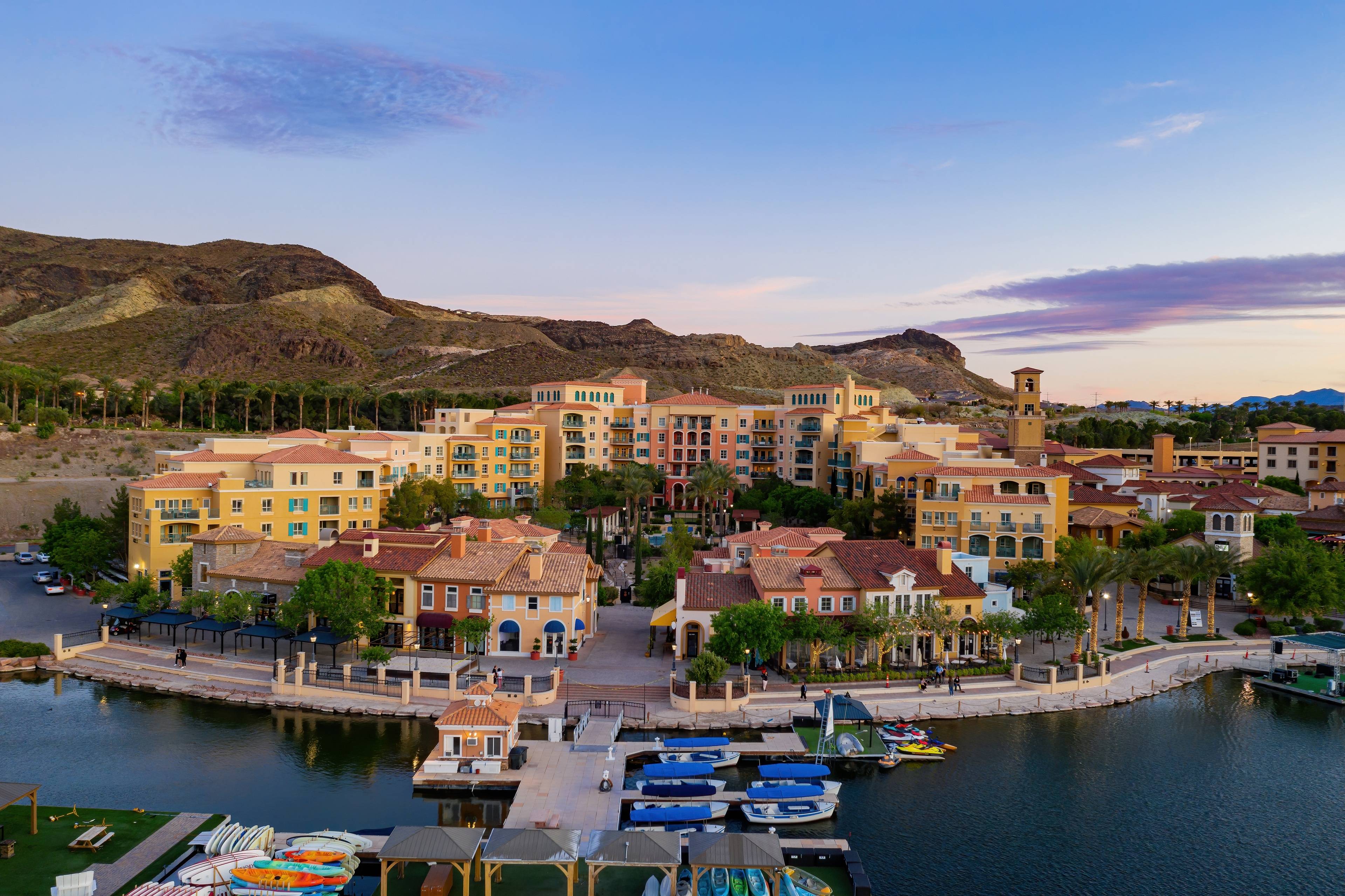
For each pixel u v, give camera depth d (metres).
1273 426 196.25
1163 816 57.59
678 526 140.75
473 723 60.66
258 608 91.44
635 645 91.44
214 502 110.81
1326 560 102.00
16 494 164.75
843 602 85.38
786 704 74.50
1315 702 80.56
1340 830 56.03
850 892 47.28
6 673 83.06
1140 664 90.44
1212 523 123.00
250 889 43.75
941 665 85.12
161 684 78.69
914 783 61.78
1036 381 157.25
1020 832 55.06
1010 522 109.00
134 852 47.78
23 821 51.41
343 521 120.75
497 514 160.00
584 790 56.91
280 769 61.66
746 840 44.81
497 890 46.31
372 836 50.03
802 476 184.88
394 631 89.00
